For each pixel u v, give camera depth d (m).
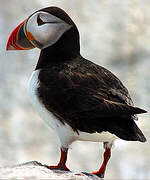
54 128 8.52
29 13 22.73
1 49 20.88
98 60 20.44
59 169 8.48
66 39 8.86
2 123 17.48
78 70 8.45
